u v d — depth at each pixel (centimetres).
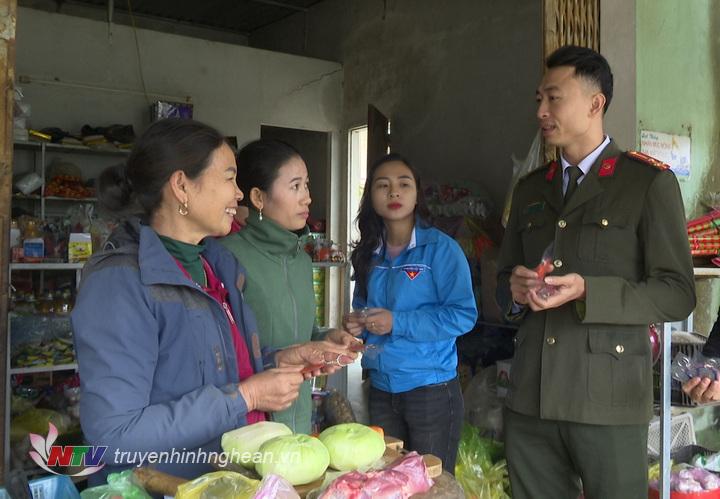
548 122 190
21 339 356
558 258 192
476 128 575
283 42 896
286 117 749
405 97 668
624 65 296
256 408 124
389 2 692
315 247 520
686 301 177
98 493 97
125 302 116
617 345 183
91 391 112
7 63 231
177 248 131
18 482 102
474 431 322
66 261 371
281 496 88
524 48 525
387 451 120
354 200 782
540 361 194
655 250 178
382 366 235
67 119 631
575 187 194
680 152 315
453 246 238
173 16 910
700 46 324
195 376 124
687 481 255
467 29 584
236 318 151
